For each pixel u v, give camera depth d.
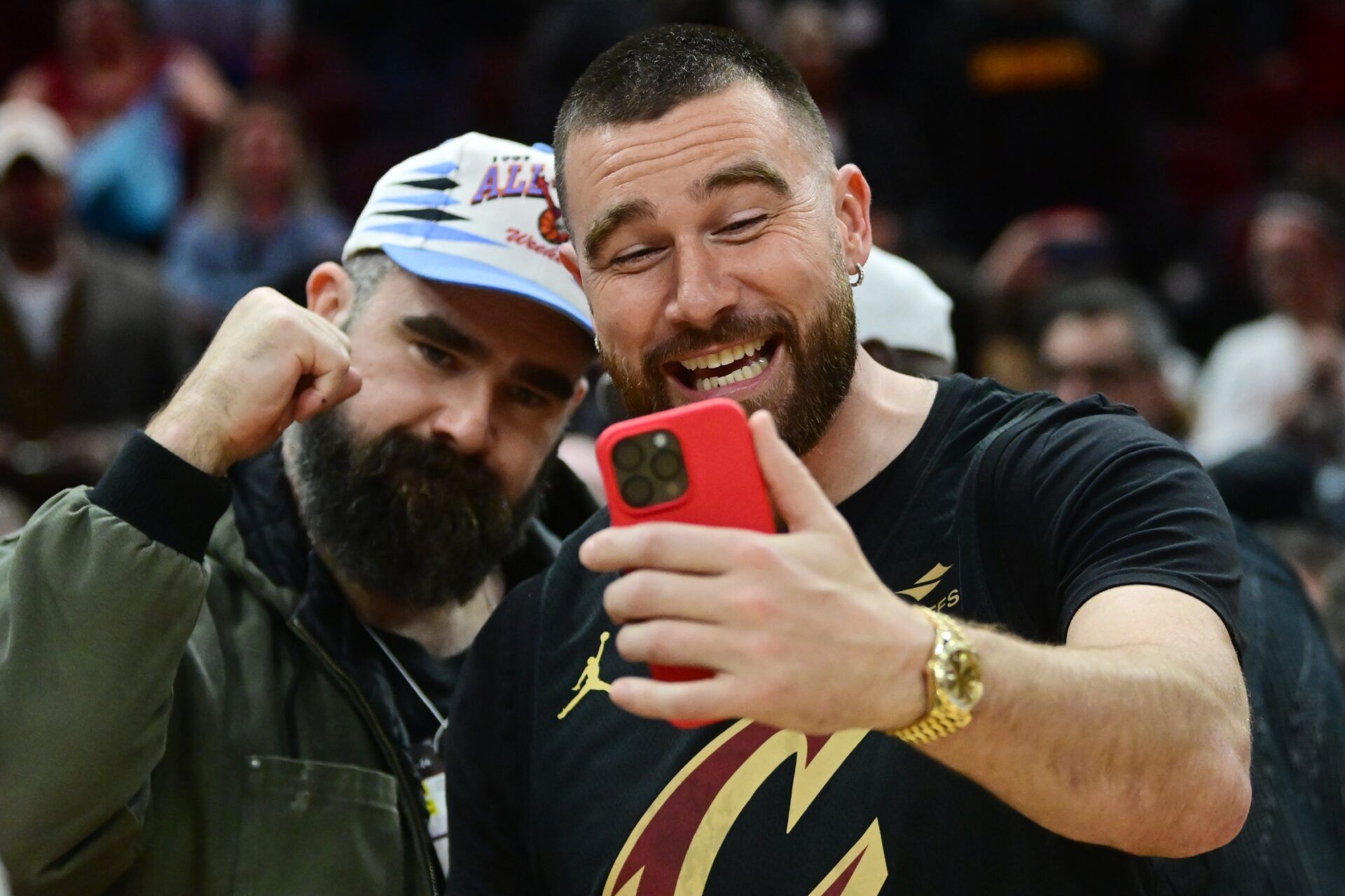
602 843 1.83
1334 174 6.62
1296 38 9.80
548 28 7.59
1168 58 9.65
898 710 1.34
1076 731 1.40
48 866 1.98
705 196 1.75
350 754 2.26
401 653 2.44
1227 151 9.10
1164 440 1.72
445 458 2.30
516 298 2.30
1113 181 8.03
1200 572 1.59
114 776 1.97
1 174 5.32
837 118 7.47
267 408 2.05
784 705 1.30
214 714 2.19
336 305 2.44
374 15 8.94
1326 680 2.43
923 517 1.80
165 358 5.58
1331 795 2.32
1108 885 1.68
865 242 1.96
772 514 1.43
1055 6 8.05
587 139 1.82
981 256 7.94
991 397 1.87
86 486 2.08
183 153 7.36
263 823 2.16
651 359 1.80
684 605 1.30
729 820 1.75
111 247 7.01
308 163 6.67
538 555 2.59
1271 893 2.11
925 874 1.68
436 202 2.36
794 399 1.79
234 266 6.51
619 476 1.43
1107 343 4.46
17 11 8.84
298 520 2.40
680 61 1.81
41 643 1.97
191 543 2.00
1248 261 7.82
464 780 2.04
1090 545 1.65
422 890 2.23
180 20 8.39
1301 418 5.97
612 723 1.87
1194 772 1.46
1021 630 1.72
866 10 8.69
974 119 7.99
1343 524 4.63
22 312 5.37
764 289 1.76
